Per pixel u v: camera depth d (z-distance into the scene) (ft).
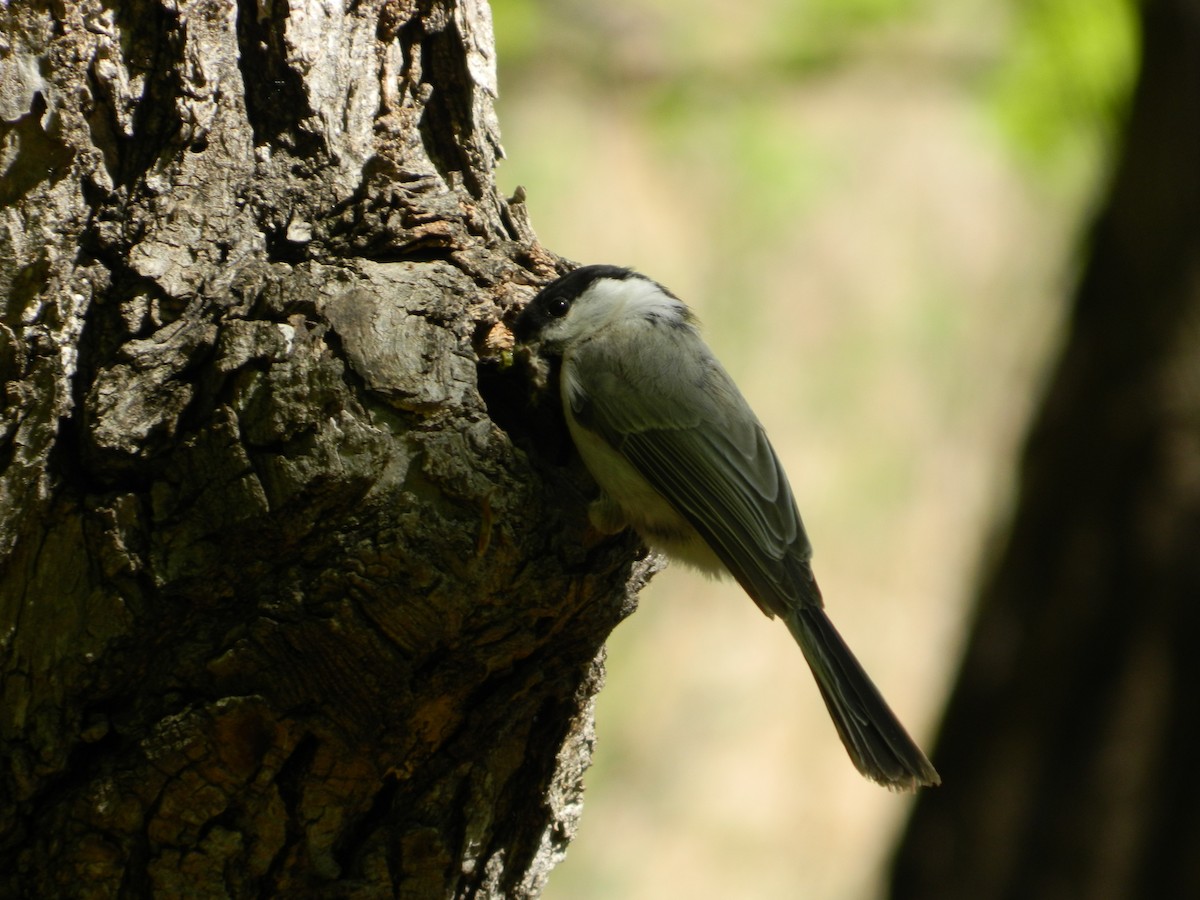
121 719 20.47
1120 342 38.19
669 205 62.85
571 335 26.00
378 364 20.45
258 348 20.33
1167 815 36.47
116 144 22.40
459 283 22.79
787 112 64.03
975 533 65.36
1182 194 37.70
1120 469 37.73
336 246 23.26
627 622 65.36
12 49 21.52
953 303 67.92
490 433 20.79
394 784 21.50
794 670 65.41
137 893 20.71
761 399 66.08
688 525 26.58
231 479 19.89
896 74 62.18
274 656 20.02
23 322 20.97
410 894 21.76
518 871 23.86
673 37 59.47
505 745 22.30
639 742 63.31
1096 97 48.44
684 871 59.93
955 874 37.60
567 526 21.27
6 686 20.51
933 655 64.18
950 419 67.77
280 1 23.98
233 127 22.90
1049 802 37.14
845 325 66.80
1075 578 37.76
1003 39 55.77
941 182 68.18
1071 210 68.44
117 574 20.11
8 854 20.85
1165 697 36.73
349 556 19.85
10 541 20.52
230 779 20.29
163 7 22.70
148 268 21.38
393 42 25.70
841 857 61.16
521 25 57.72
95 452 20.24
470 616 20.26
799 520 26.48
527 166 59.98
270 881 21.04
